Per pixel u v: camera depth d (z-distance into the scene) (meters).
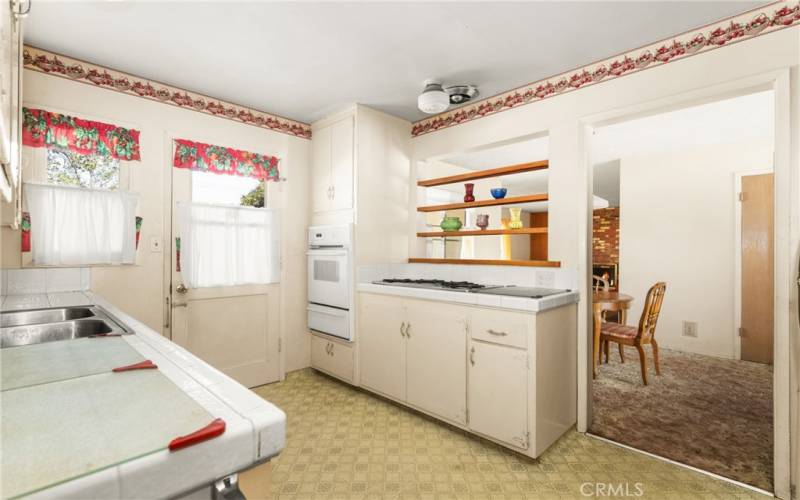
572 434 2.39
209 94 2.93
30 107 2.24
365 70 2.54
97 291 2.46
